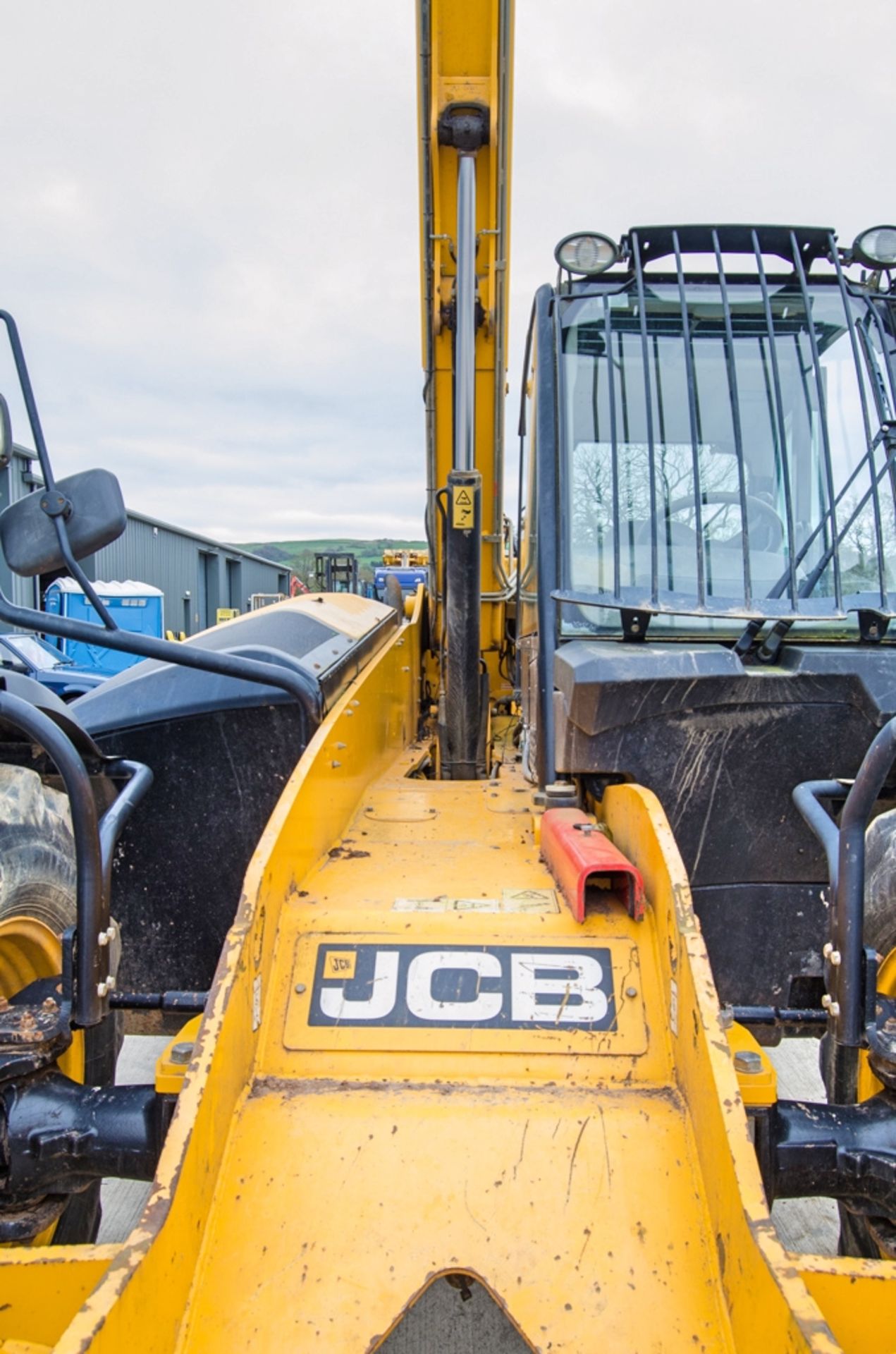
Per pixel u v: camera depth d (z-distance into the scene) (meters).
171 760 2.56
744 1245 1.29
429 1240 1.43
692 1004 1.57
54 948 1.99
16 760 2.06
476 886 2.06
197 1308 1.36
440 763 3.75
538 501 2.76
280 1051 1.70
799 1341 1.11
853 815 1.61
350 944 1.83
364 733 2.94
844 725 2.16
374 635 3.68
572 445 2.71
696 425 2.67
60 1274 1.35
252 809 2.57
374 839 2.44
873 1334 1.31
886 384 2.65
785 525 2.62
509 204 3.93
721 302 2.70
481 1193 1.48
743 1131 1.38
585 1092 1.64
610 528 2.68
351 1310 1.36
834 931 1.66
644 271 2.72
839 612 2.31
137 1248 1.22
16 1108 1.67
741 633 2.56
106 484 1.76
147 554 25.97
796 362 2.69
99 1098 1.69
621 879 1.97
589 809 2.49
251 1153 1.53
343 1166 1.51
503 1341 1.90
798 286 2.70
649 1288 1.38
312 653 3.02
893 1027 1.67
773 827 2.23
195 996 2.10
